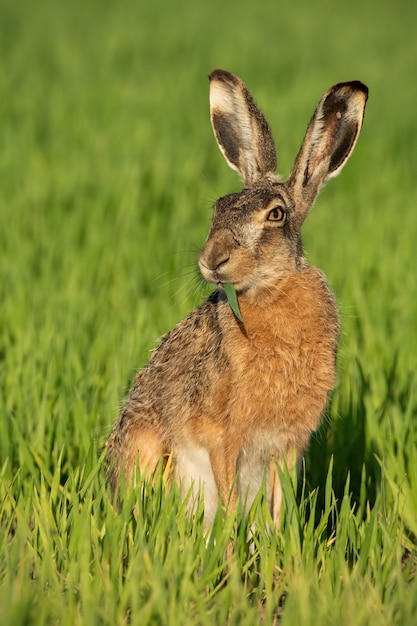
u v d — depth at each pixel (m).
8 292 34.03
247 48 95.50
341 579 18.12
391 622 16.56
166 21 114.69
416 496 22.30
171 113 66.94
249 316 19.83
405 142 60.28
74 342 28.80
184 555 17.84
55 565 18.11
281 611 18.11
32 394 25.58
